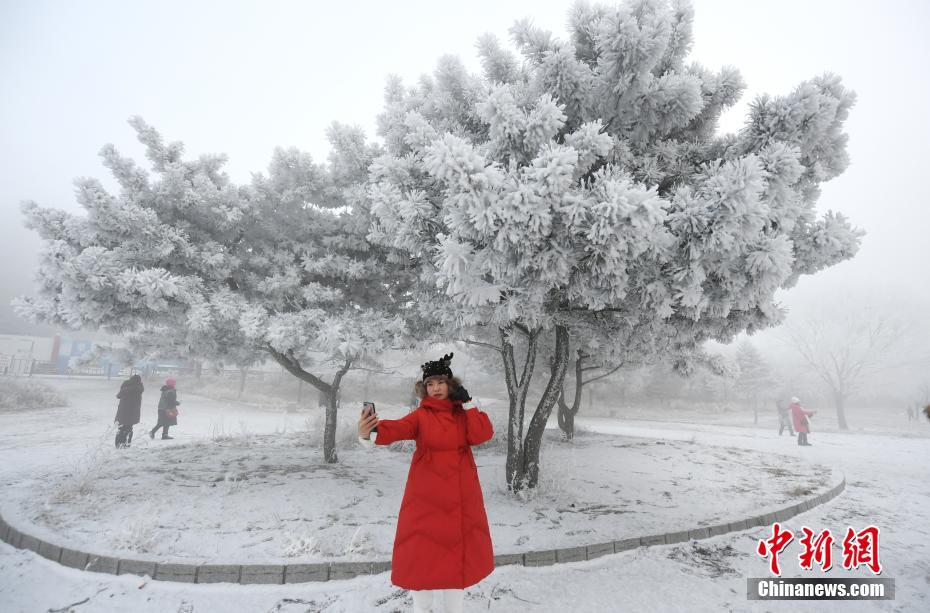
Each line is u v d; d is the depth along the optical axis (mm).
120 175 6414
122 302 6062
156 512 5109
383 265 7824
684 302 4539
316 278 7934
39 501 5629
